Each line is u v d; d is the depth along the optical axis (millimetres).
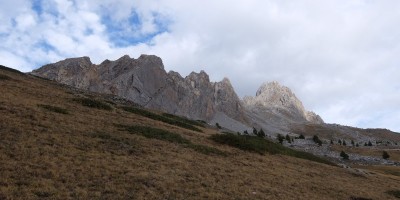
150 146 34844
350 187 38812
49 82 79500
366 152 161500
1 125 28859
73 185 20328
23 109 36719
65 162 23969
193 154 36562
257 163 40781
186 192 23578
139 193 21203
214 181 27891
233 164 36781
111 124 41219
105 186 21203
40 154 24328
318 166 51000
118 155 29000
